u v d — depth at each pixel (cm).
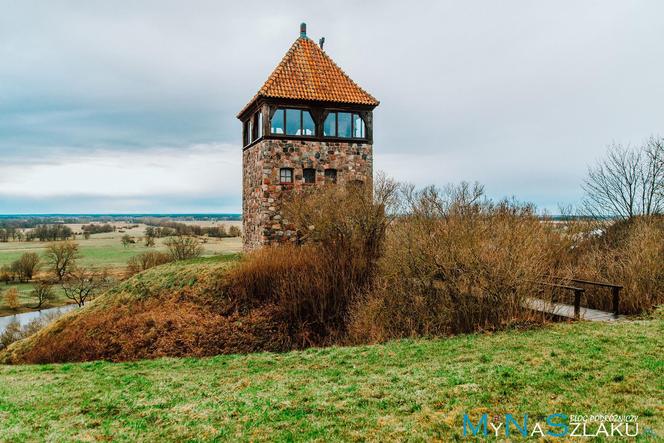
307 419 789
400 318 1738
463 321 1619
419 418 750
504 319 1551
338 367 1187
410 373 1018
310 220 2492
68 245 6544
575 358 994
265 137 2747
